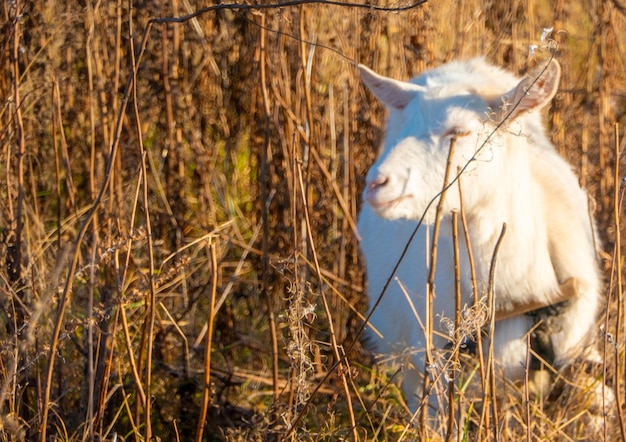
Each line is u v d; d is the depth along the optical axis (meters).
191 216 10.10
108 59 9.67
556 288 7.45
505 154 7.19
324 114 9.87
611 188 9.53
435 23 10.03
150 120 10.05
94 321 6.29
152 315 6.02
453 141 5.84
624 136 10.15
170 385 8.48
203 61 9.98
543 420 7.32
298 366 6.46
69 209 9.37
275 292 9.52
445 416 6.97
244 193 10.62
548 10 11.86
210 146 10.46
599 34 10.25
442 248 7.50
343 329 9.41
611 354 7.71
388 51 9.78
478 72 7.65
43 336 7.23
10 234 7.51
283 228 9.62
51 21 9.50
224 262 9.90
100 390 6.54
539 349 7.55
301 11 7.61
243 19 9.84
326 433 7.17
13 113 7.63
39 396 6.49
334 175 9.52
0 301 7.00
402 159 6.96
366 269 9.01
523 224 7.33
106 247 6.69
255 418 7.38
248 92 10.27
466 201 7.10
